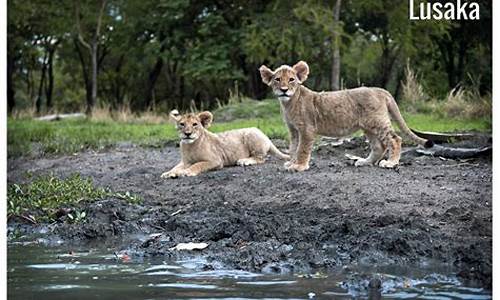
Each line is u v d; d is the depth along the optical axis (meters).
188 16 36.84
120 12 40.22
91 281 8.19
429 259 8.80
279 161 15.30
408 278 8.09
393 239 9.12
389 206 10.76
